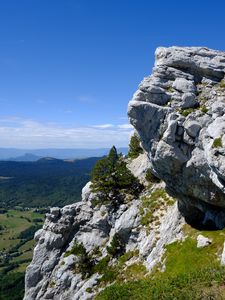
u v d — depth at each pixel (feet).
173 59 144.46
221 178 116.88
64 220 220.64
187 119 130.31
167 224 171.42
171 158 133.49
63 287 197.26
